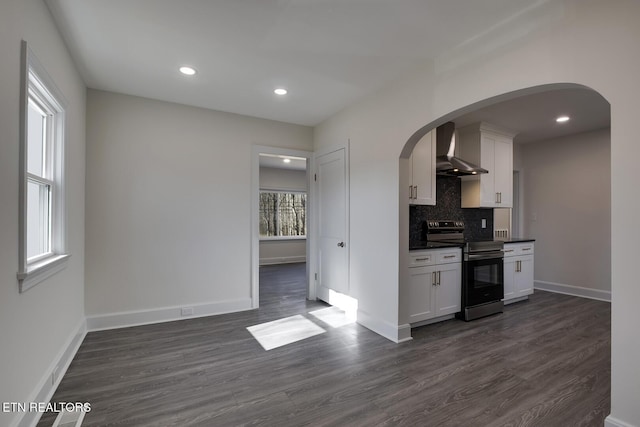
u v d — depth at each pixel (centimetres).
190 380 218
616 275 157
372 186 320
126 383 214
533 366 241
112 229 316
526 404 193
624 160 154
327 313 368
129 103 325
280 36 223
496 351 267
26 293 161
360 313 334
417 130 269
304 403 192
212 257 365
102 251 312
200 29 214
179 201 348
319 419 177
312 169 432
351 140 352
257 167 395
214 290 366
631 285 152
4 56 138
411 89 274
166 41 229
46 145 219
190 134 355
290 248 804
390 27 212
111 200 316
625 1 154
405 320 293
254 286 388
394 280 291
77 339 267
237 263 379
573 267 470
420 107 266
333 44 233
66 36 221
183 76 284
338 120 376
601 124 416
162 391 204
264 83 298
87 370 231
